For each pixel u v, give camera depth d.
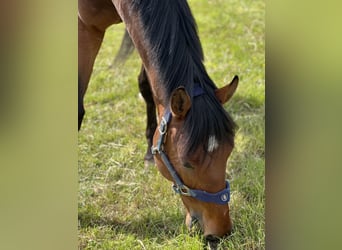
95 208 2.83
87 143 3.30
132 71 3.99
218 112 2.04
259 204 2.73
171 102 2.04
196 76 2.15
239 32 4.42
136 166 3.14
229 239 2.44
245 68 3.95
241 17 4.64
